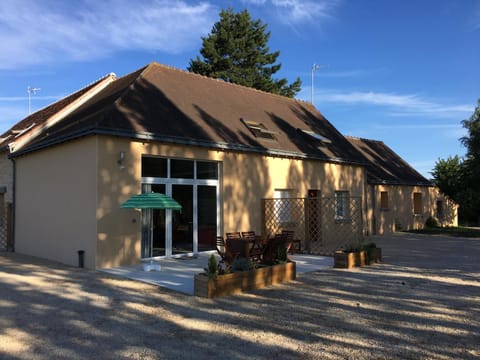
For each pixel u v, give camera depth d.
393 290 7.93
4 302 7.00
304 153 15.50
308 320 6.00
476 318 6.10
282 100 19.86
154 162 11.81
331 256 12.73
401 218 24.20
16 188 14.58
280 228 14.80
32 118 19.45
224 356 4.68
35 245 13.15
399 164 27.39
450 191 27.70
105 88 16.08
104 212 10.45
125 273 9.70
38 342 5.12
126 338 5.26
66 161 11.66
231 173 13.45
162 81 14.62
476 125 24.06
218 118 14.39
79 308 6.63
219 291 7.42
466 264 11.19
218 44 32.75
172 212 12.27
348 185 18.09
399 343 5.07
